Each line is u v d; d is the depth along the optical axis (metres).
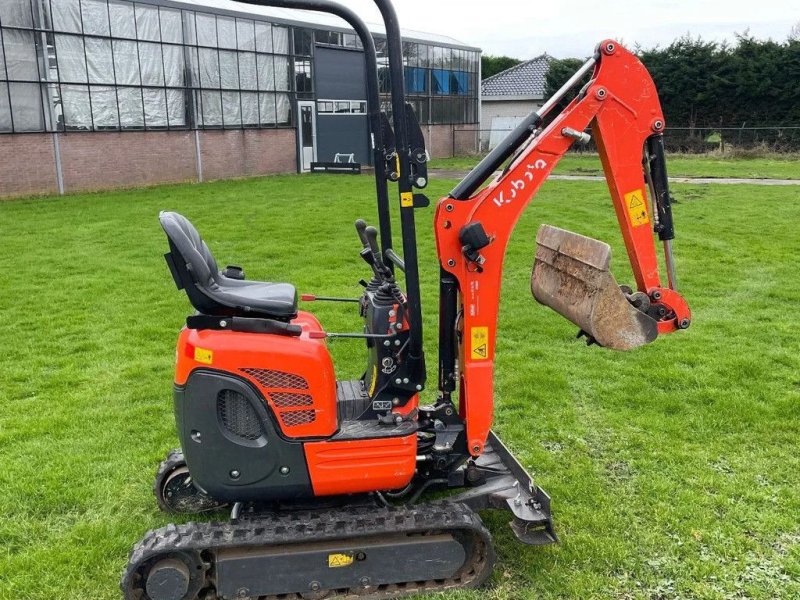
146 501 4.14
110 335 7.16
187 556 3.05
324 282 9.23
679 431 5.05
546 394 5.70
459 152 34.00
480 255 3.30
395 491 3.78
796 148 30.50
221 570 3.06
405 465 3.31
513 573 3.48
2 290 8.84
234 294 3.34
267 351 3.14
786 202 16.52
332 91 26.00
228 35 21.86
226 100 22.23
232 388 3.12
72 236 12.34
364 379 3.94
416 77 29.97
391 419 3.39
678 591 3.37
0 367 6.25
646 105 3.36
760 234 12.58
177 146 20.98
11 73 16.55
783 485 4.31
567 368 6.32
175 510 4.03
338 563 3.14
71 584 3.38
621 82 3.31
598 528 3.86
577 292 3.51
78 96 18.09
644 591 3.37
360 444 3.24
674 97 32.81
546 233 3.84
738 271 9.91
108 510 4.04
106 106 18.84
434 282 9.24
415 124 3.07
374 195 18.25
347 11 3.32
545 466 4.57
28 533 3.80
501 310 8.12
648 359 6.50
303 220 14.12
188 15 20.53
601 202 16.91
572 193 18.72
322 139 26.02
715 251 11.16
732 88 31.61
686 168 25.45
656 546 3.72
